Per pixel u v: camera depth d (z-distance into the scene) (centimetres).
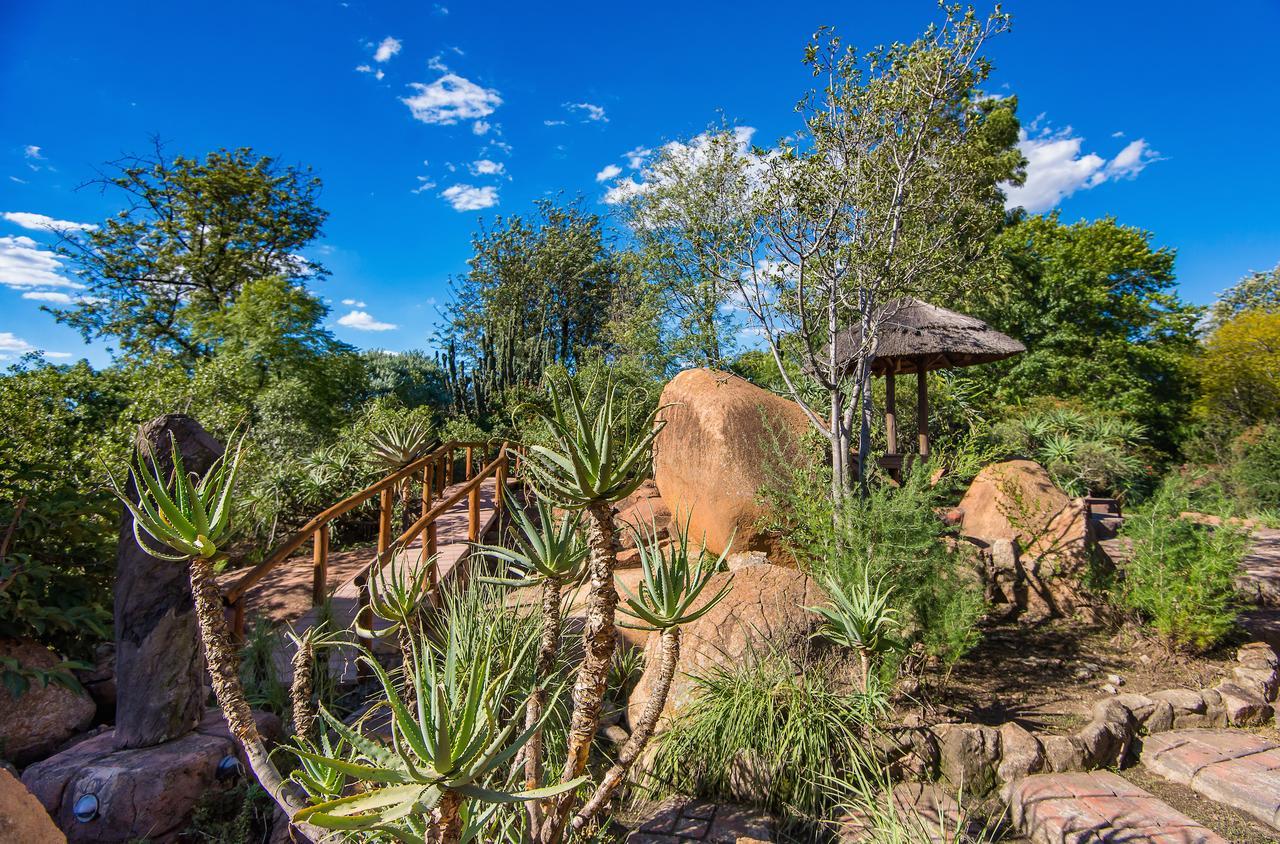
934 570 502
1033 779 379
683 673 434
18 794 245
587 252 3056
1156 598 534
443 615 416
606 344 2184
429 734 133
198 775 335
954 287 754
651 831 347
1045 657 529
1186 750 408
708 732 389
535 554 232
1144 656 529
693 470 720
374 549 836
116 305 2403
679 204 1220
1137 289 2823
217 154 2461
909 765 389
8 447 516
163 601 354
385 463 995
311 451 1336
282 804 163
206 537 161
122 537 354
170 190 2398
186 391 1052
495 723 146
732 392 748
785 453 707
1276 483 1406
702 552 225
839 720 391
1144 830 332
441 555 627
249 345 1789
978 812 360
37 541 464
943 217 729
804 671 418
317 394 1808
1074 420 1347
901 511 521
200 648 371
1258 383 2116
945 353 1062
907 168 680
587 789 331
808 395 1008
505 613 442
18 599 426
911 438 1341
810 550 586
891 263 693
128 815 313
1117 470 1152
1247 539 551
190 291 2494
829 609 427
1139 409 2330
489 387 2058
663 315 1573
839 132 677
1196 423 2312
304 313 1878
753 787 370
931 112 678
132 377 1123
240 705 168
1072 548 630
